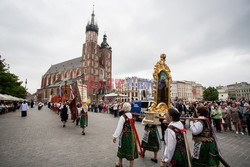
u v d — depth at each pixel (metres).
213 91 77.31
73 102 13.30
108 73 82.50
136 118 17.14
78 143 6.74
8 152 5.44
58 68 95.94
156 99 6.70
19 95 48.88
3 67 30.23
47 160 4.72
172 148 2.67
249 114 9.57
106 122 14.31
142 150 5.16
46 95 82.38
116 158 4.97
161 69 7.08
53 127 11.01
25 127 10.79
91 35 75.75
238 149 6.26
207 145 3.04
